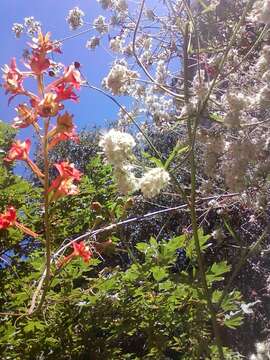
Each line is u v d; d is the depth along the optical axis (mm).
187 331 2805
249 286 5629
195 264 2771
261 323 5281
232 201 3311
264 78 2238
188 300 2846
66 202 4004
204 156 2141
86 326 3324
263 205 2354
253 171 2045
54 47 1804
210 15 3035
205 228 4855
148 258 2873
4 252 3791
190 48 2371
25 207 3904
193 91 2184
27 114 1738
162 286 2877
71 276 3236
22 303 3148
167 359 3088
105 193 4105
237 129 2059
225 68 2869
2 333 3084
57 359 3320
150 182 1853
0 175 3910
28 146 1843
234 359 3148
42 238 3939
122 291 3145
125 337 3660
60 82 1762
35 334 3238
